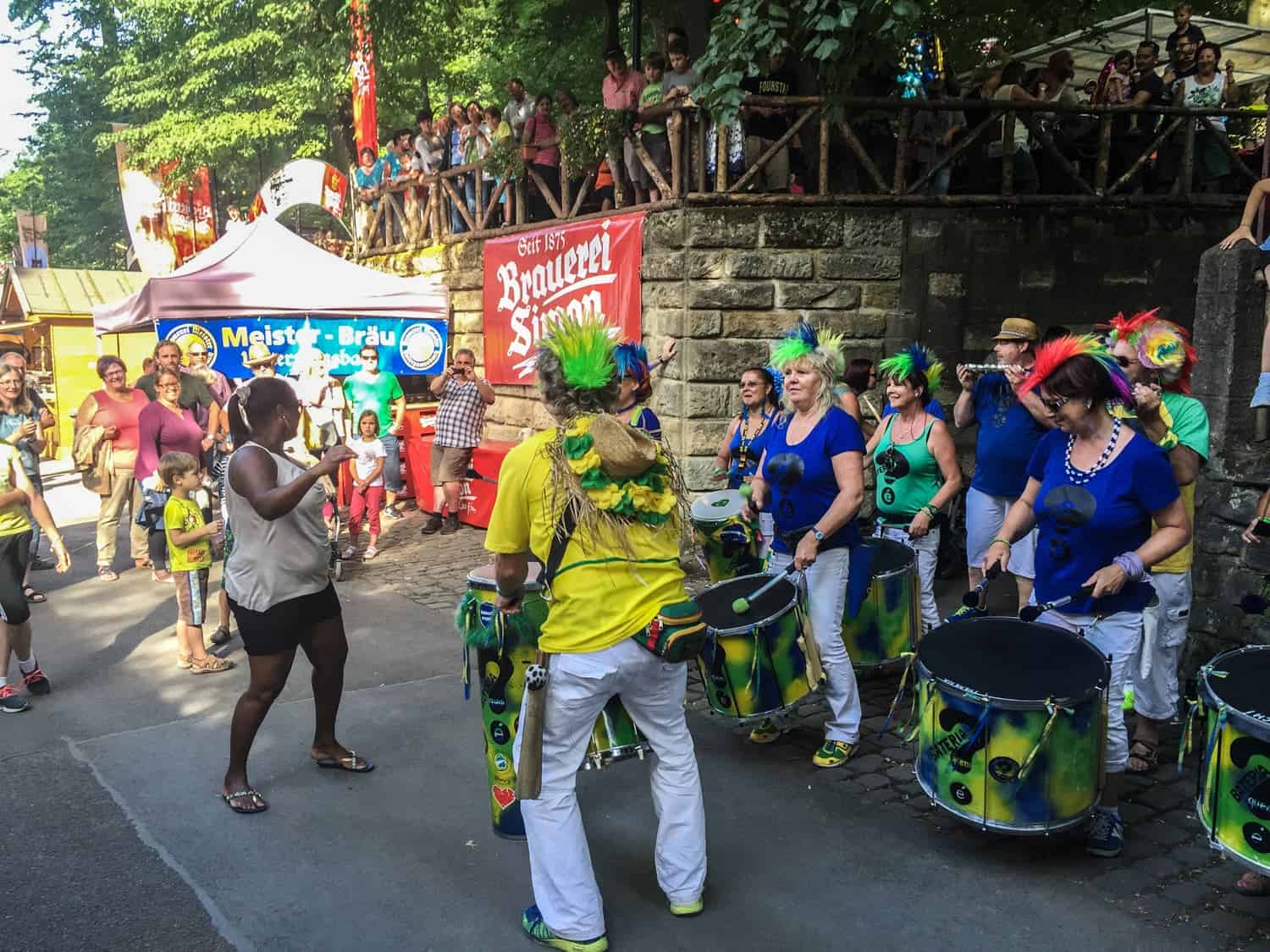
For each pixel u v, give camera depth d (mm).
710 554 5672
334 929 3420
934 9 11359
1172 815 4145
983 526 5871
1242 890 3549
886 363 5703
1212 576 5285
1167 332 4285
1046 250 9117
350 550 9180
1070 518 3674
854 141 8789
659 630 3113
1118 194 9414
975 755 3562
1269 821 3033
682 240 8609
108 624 7246
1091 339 3717
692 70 9078
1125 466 3596
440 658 6332
